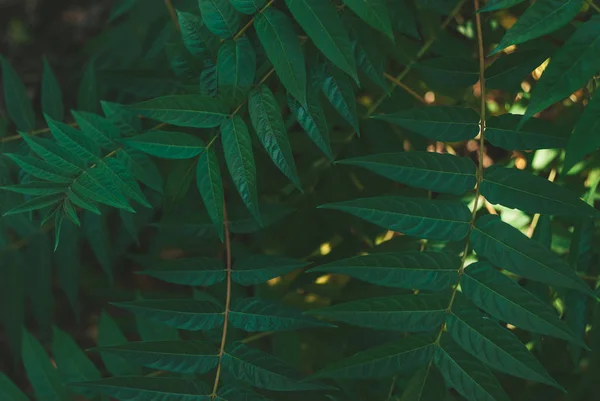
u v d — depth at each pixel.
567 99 1.37
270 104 1.10
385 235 1.43
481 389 1.02
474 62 1.22
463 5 1.39
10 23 2.26
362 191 1.41
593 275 1.32
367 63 1.21
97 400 1.27
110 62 1.67
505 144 1.11
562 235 1.36
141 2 1.63
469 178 1.07
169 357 1.11
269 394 1.28
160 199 1.45
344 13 1.20
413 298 1.04
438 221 1.05
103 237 1.40
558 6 1.03
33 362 1.32
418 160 1.07
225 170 1.34
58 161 1.10
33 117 1.41
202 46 1.13
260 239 1.43
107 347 1.09
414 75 1.38
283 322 1.15
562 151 1.36
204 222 1.30
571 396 1.37
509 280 1.04
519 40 1.03
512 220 1.38
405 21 1.27
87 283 1.82
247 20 1.11
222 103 1.10
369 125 1.38
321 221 1.42
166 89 1.41
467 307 1.04
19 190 1.09
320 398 1.28
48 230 1.50
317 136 1.15
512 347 1.02
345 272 1.03
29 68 2.21
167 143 1.10
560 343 1.38
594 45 1.03
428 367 1.04
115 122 1.17
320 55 1.16
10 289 1.54
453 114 1.11
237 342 1.13
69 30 2.24
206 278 1.20
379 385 1.27
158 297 1.47
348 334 1.37
